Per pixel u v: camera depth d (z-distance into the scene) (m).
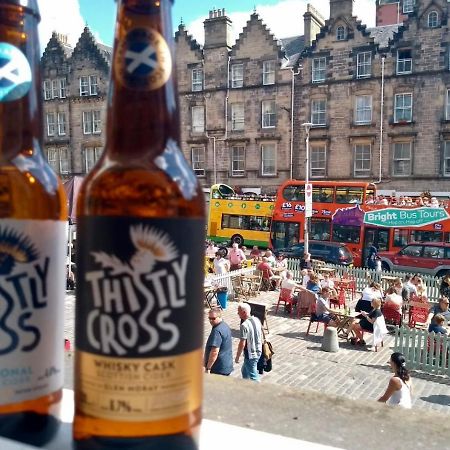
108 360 0.98
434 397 8.88
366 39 32.06
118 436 0.99
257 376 8.28
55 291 1.13
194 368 1.04
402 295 14.70
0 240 1.03
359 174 32.59
